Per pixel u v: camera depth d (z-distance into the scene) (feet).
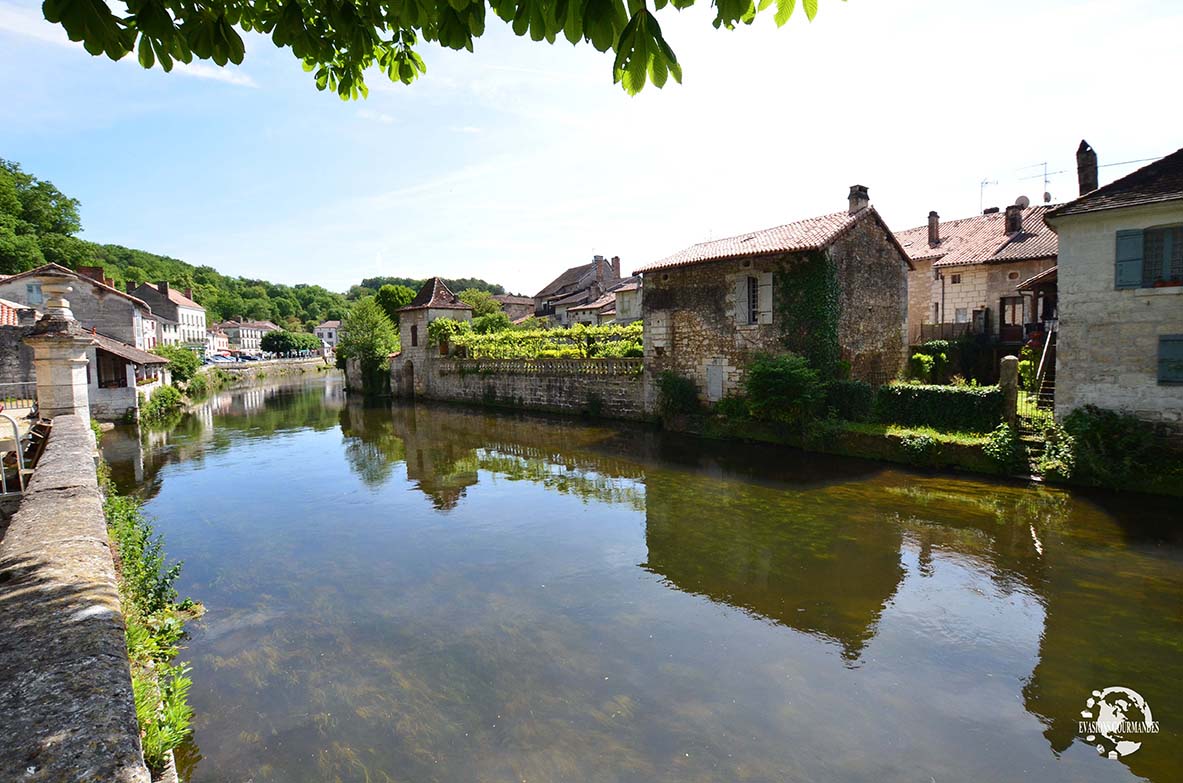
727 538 30.27
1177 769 14.33
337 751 15.29
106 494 30.14
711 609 22.89
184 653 20.17
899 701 17.12
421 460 52.06
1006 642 20.11
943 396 43.75
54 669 6.97
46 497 14.76
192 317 203.31
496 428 68.59
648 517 34.04
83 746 5.67
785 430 51.01
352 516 35.86
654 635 20.99
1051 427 38.37
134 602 19.13
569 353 82.99
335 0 10.39
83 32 8.20
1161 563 25.67
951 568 25.90
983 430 41.55
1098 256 37.09
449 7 9.24
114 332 92.94
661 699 17.33
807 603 23.20
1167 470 33.30
